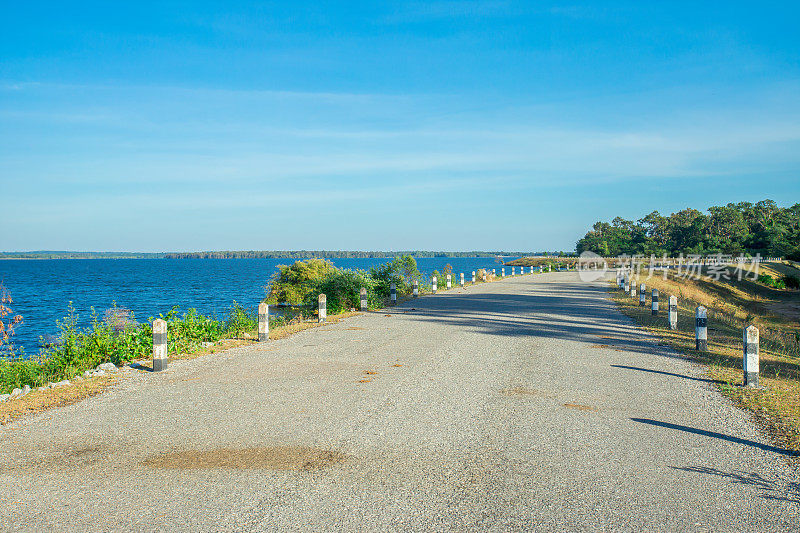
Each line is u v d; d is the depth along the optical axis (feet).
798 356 41.65
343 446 17.25
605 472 15.34
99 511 12.76
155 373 28.32
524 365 30.68
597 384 26.27
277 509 12.87
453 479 14.73
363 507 13.01
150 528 11.96
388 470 15.31
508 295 86.02
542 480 14.73
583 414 21.13
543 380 26.99
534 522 12.34
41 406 21.88
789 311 130.72
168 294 146.82
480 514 12.71
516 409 21.70
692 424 19.98
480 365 30.60
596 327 47.73
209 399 23.00
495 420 20.17
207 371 28.84
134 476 14.83
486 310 61.98
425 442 17.69
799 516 12.78
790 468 15.76
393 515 12.60
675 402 23.12
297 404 22.22
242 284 198.90
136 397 23.32
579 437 18.35
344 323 50.29
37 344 60.44
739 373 29.17
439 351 35.12
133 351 32.58
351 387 25.25
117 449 16.93
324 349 35.86
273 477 14.78
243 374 28.07
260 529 11.92
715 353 35.24
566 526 12.17
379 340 39.83
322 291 63.87
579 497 13.69
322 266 103.14
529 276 162.91
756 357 26.18
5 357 32.99
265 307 39.52
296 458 16.20
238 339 40.40
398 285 85.05
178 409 21.43
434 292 92.38
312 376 27.61
